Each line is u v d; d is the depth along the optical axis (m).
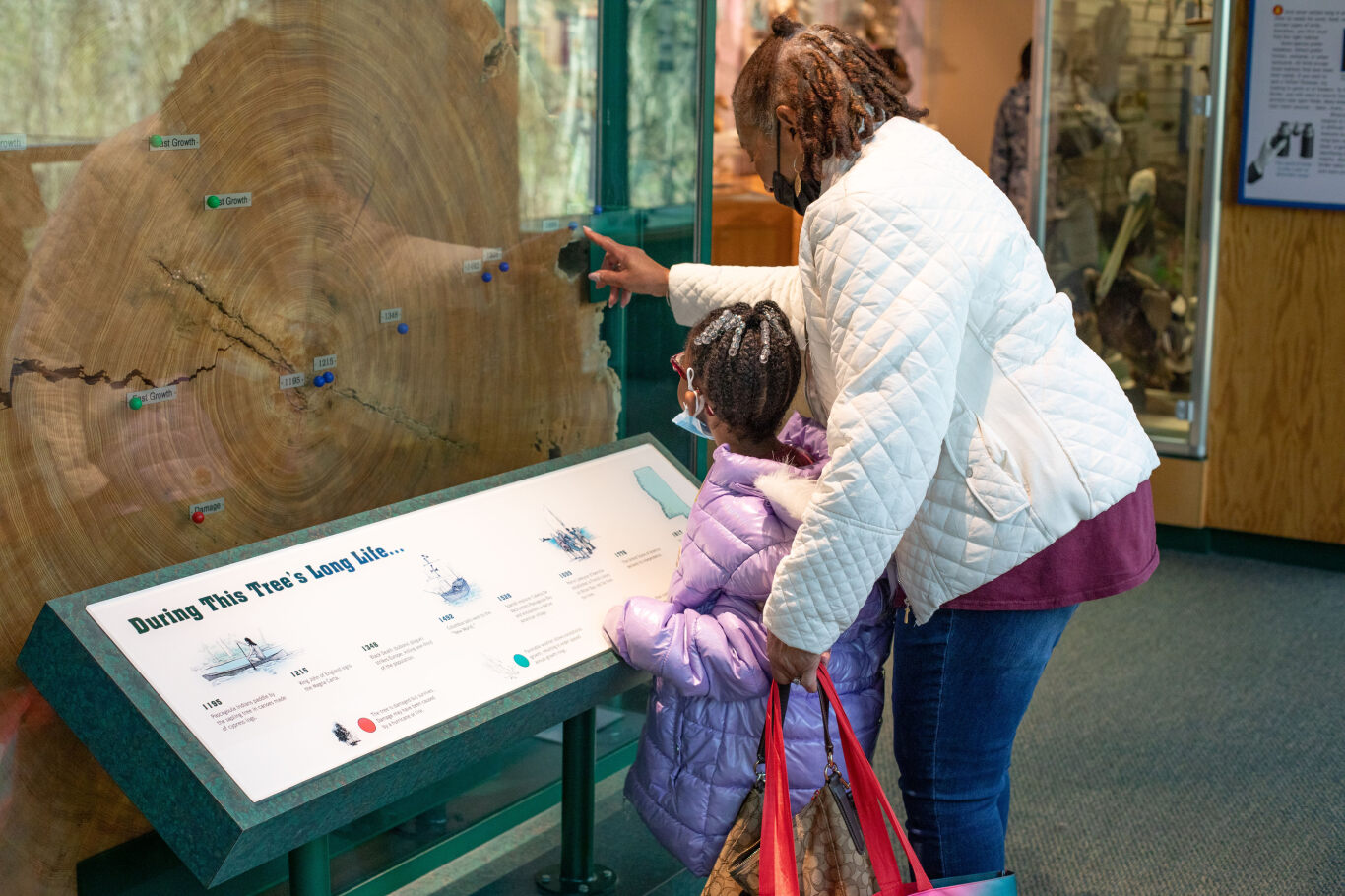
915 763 1.70
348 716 1.43
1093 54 4.02
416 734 1.44
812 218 1.46
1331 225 3.75
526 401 2.23
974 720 1.65
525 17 2.07
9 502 1.50
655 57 2.28
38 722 1.56
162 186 1.60
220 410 1.73
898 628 1.68
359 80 1.82
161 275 1.62
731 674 1.61
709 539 1.63
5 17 1.41
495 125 2.06
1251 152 3.80
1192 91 3.87
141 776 1.34
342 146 1.82
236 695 1.38
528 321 2.20
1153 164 4.00
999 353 1.50
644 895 2.08
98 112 1.52
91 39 1.50
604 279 2.17
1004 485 1.49
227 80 1.65
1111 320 4.18
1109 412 1.55
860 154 1.50
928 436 1.37
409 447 2.04
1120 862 2.37
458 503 1.78
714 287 2.01
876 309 1.37
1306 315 3.84
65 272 1.51
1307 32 3.66
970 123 6.12
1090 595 1.57
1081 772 2.71
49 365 1.52
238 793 1.29
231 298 1.71
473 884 2.13
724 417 1.67
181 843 1.32
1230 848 2.41
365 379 1.93
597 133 2.24
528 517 1.83
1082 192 4.15
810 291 1.49
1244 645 3.37
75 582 1.59
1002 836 1.75
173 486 1.68
